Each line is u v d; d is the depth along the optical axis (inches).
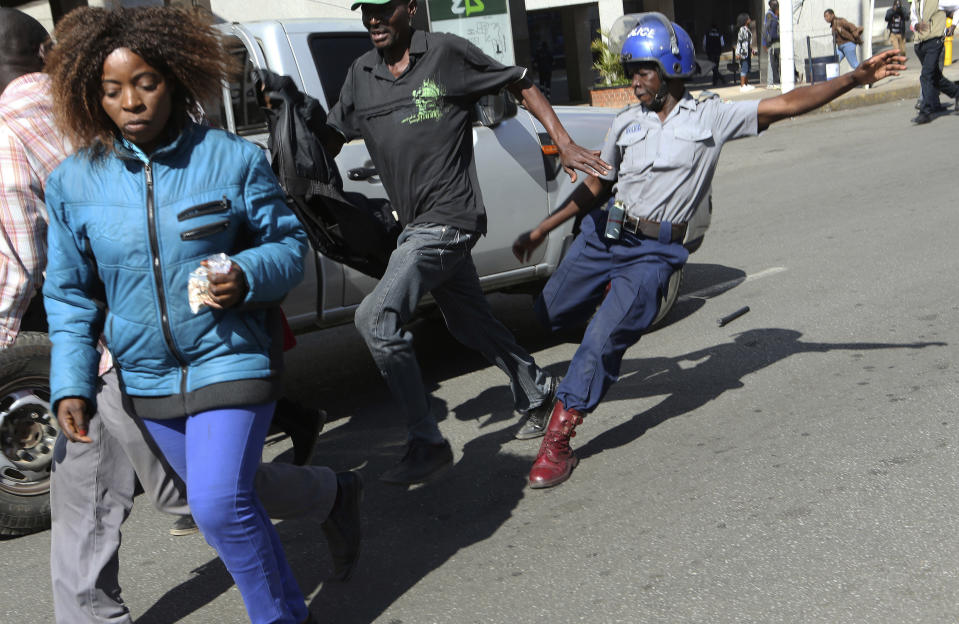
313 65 194.2
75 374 105.2
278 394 109.9
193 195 103.5
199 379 105.6
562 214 165.0
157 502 122.9
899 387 182.9
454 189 153.3
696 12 1263.5
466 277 165.3
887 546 128.3
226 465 104.7
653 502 149.0
